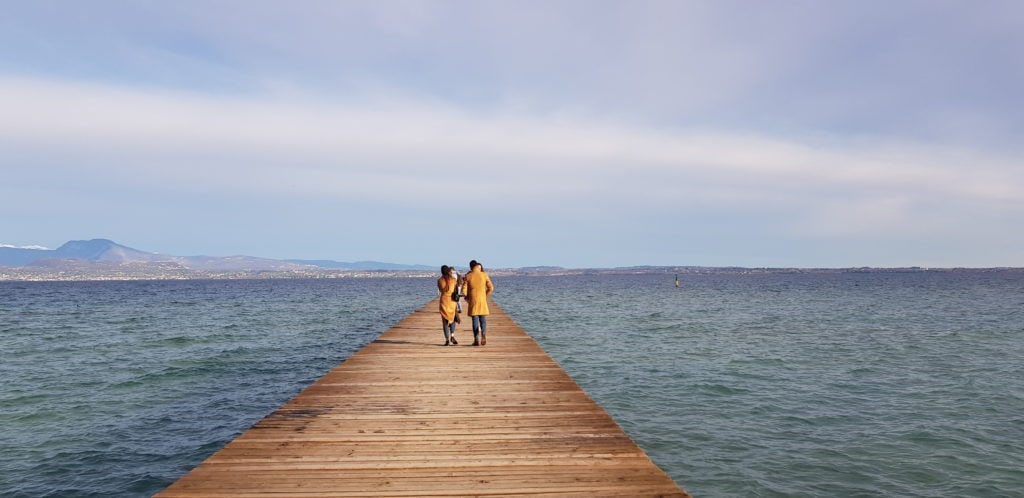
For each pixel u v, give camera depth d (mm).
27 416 12094
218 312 46844
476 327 12438
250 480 4289
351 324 34688
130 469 9023
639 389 14195
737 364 17984
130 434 10828
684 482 8227
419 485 4207
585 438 5402
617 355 19953
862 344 22969
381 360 10359
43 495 8039
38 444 10219
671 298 67000
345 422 6000
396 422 5992
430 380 8406
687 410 12125
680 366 17578
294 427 5801
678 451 9516
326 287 141500
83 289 140500
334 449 5074
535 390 7660
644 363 18172
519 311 44125
